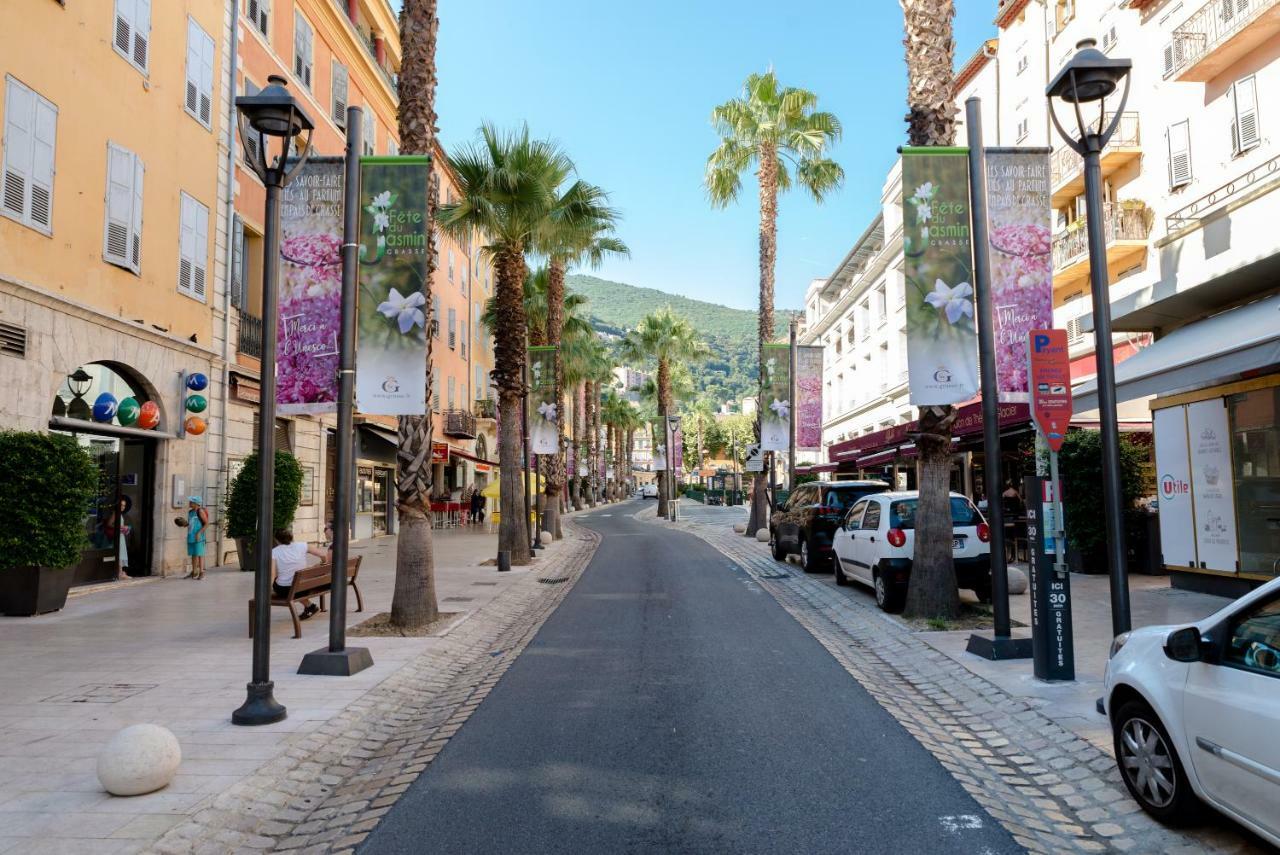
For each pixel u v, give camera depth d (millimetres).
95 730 5922
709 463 114500
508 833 4281
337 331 8414
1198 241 18719
